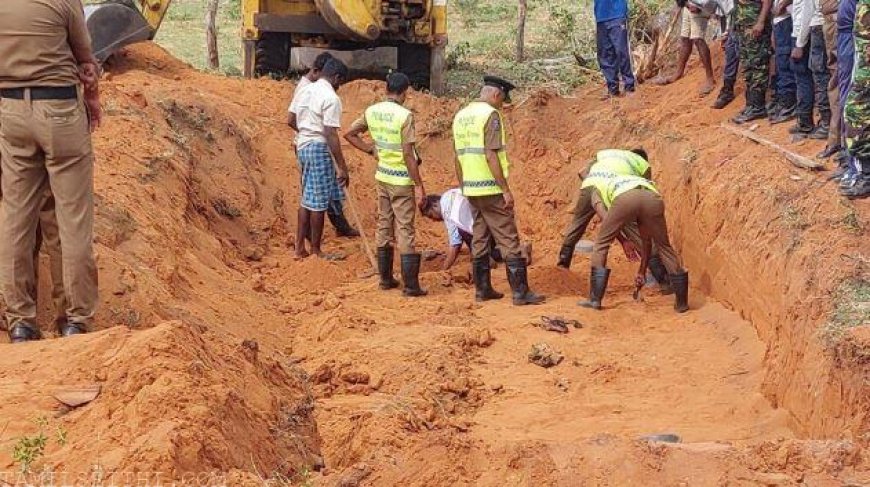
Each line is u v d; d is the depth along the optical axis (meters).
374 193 16.00
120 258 8.98
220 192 13.92
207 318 9.59
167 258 10.07
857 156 9.84
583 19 26.20
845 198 9.98
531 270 12.87
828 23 11.09
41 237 7.64
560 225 15.11
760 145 12.17
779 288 9.75
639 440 6.96
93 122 7.37
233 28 28.42
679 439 7.96
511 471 6.68
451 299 12.25
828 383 7.70
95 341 6.38
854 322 7.96
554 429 8.45
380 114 12.02
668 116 14.93
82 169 7.07
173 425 5.45
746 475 6.43
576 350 10.47
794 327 8.80
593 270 11.71
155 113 13.89
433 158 17.20
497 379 9.71
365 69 20.42
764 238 10.47
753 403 8.94
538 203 15.79
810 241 9.58
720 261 11.51
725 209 11.60
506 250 11.85
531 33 26.06
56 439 5.52
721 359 10.12
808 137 11.91
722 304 11.38
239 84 18.02
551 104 17.64
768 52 12.99
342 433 7.71
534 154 16.78
